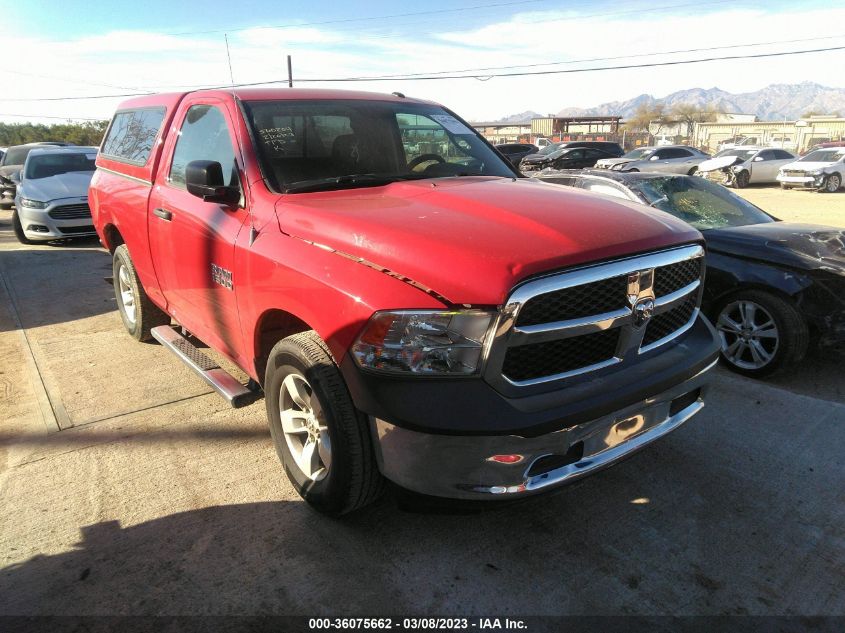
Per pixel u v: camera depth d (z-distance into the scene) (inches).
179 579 100.5
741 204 233.3
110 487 125.8
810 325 174.4
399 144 150.1
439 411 86.5
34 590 98.0
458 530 113.1
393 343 89.2
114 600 96.0
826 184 864.9
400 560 105.3
